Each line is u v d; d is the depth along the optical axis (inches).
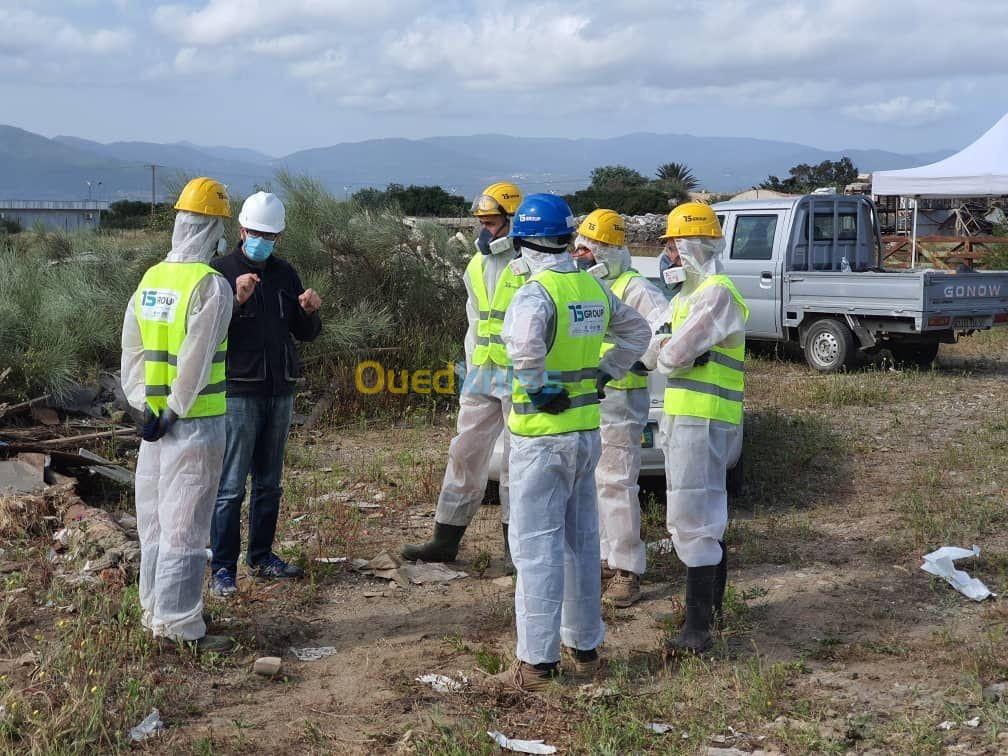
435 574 223.9
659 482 275.7
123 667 169.2
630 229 1219.2
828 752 142.5
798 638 187.5
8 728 143.4
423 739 146.7
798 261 521.0
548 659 163.8
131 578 210.5
